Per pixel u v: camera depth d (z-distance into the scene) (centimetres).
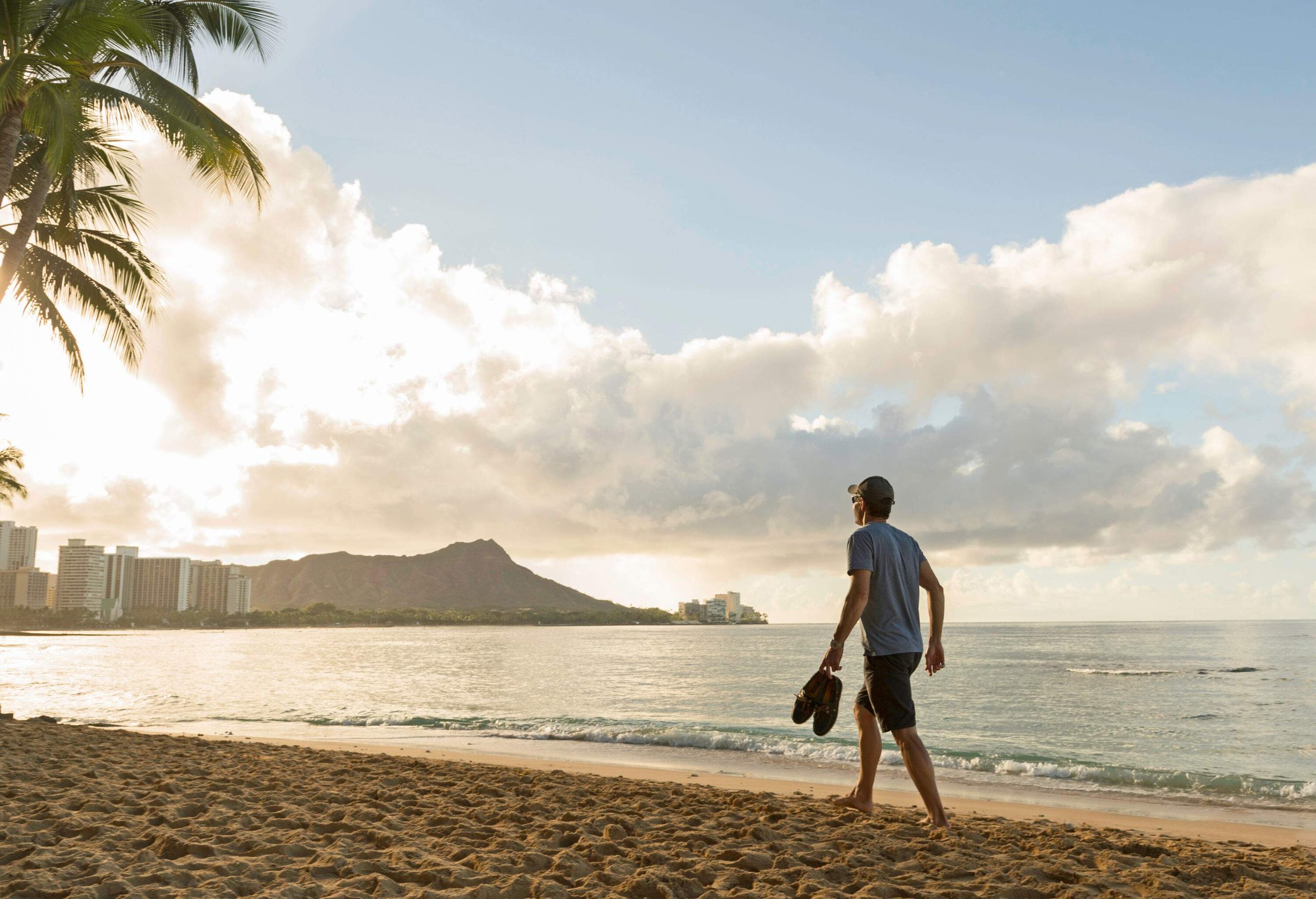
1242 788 943
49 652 7756
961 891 307
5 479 2078
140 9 1133
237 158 1221
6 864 322
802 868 335
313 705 2227
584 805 526
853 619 427
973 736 1783
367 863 326
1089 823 686
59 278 1360
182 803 470
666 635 18925
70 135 1071
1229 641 9100
